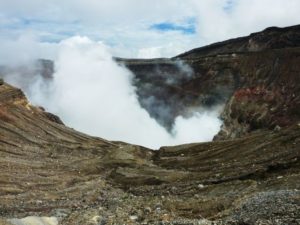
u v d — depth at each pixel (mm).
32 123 117312
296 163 59812
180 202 51344
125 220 45094
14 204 60312
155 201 56062
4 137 101375
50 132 117438
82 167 89500
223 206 45594
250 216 34938
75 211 54250
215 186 60656
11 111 116812
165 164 90875
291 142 74938
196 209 47031
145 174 80500
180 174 77875
